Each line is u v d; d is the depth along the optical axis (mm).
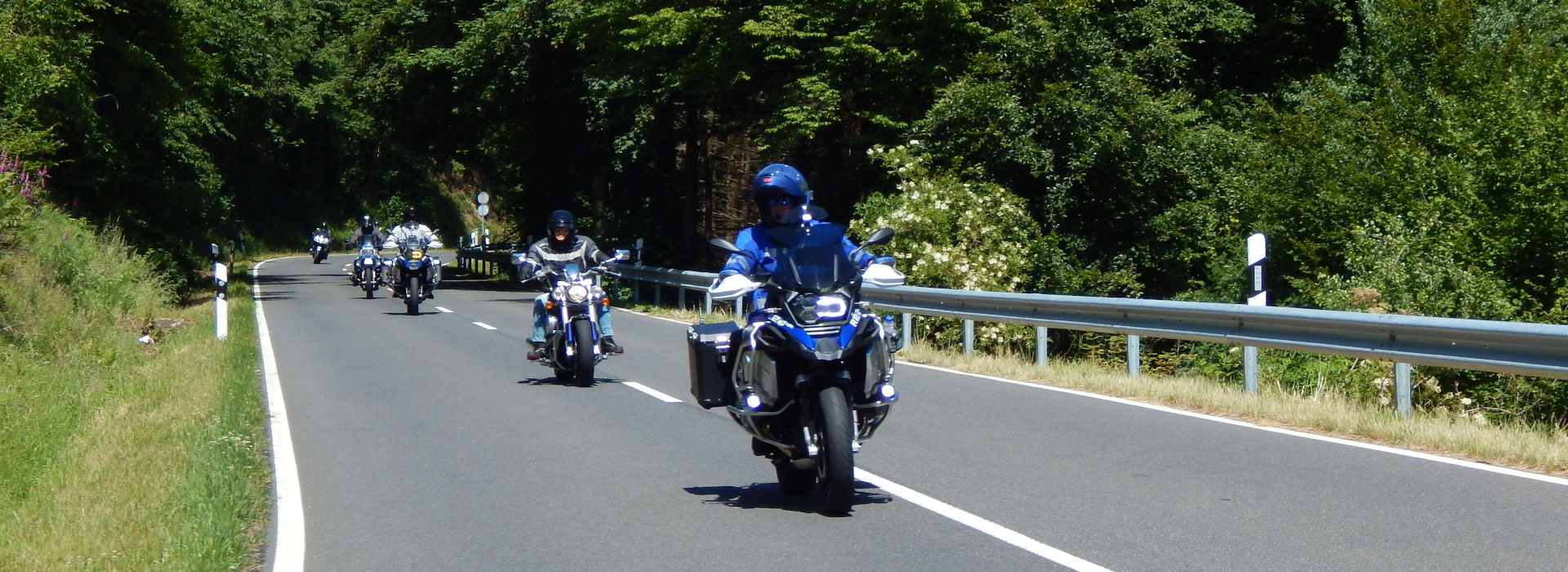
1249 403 10266
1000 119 23234
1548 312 14602
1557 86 18906
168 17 26484
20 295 14047
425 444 9102
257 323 21344
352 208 77562
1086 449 8562
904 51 25188
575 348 12062
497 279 40188
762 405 6664
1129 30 25500
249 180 67375
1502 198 16734
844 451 6246
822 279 6477
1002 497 7020
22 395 10898
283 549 6098
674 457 8492
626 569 5637
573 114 35562
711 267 35938
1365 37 28172
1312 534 6020
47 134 19812
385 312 24219
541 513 6805
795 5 25562
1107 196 24500
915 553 5816
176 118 27688
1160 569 5461
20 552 5926
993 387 12234
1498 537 5883
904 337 16531
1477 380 11820
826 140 28688
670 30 26609
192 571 5504
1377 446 8547
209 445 8516
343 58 62250
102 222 23969
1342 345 10109
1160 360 19297
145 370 13414
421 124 38312
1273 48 33906
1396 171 20000
